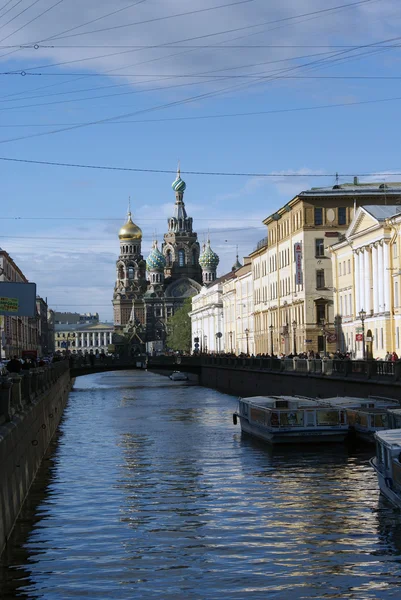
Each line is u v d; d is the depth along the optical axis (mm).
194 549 27000
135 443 54250
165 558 26016
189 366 140750
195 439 55531
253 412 54219
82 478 40469
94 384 150125
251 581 23688
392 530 28906
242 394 102625
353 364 61500
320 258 111375
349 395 61906
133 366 135750
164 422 68562
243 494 35594
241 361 103688
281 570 24656
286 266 122062
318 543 27453
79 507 33375
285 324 122938
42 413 47781
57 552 26750
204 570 24766
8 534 28047
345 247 102188
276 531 29062
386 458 32750
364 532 28719
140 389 125938
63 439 57656
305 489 36406
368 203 111625
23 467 34156
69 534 29000
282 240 124250
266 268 137250
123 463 45344
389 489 32125
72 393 117812
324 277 111312
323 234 111375
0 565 25391
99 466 44406
